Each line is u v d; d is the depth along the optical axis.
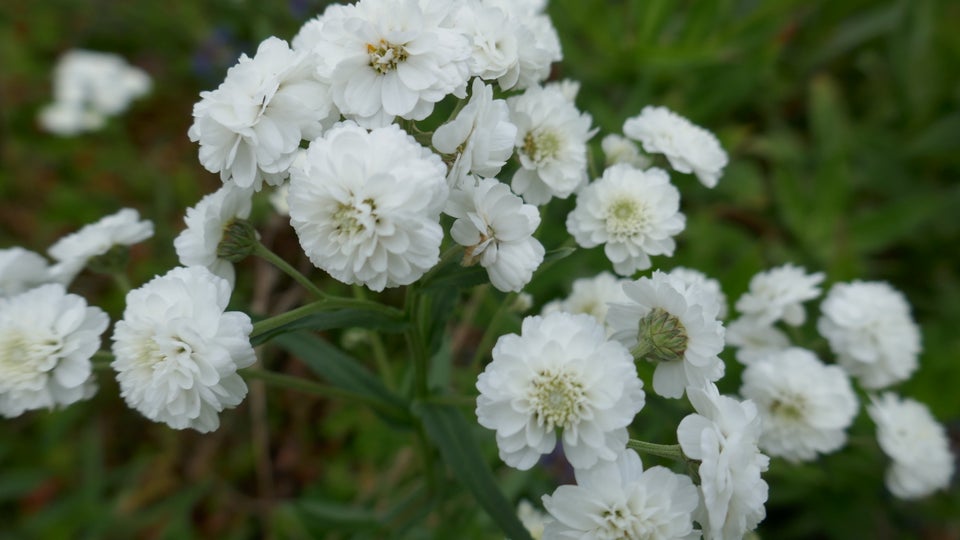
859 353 0.19
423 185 0.14
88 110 0.33
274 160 0.15
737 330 0.20
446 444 0.17
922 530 0.22
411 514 0.21
